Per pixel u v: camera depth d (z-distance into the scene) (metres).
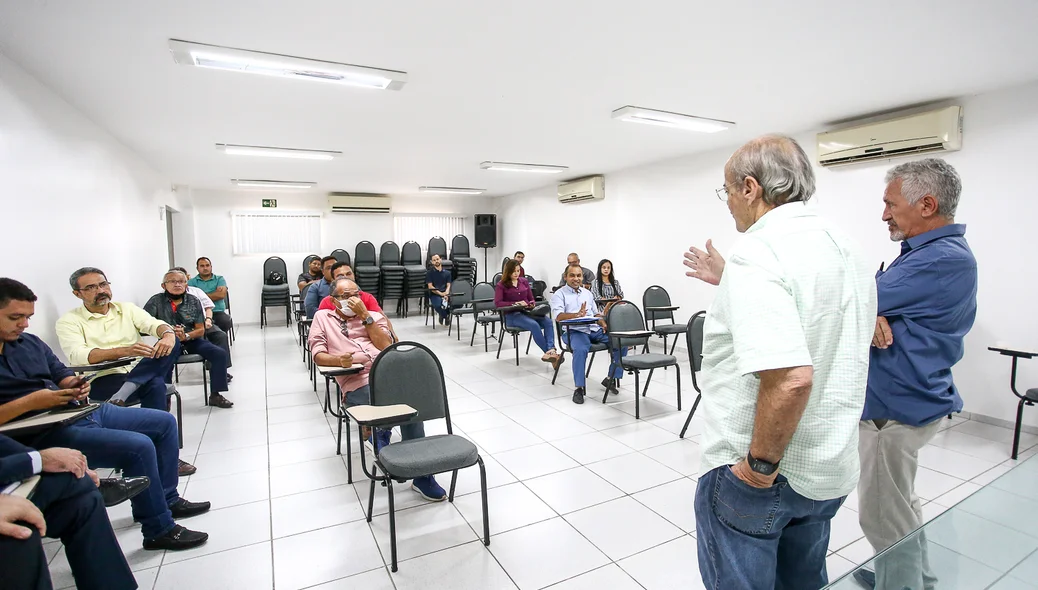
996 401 3.53
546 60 2.85
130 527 2.28
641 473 2.80
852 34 2.52
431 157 5.84
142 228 5.20
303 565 2.00
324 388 4.61
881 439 1.63
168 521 2.13
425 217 10.15
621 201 6.97
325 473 2.84
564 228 8.27
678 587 1.87
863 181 4.18
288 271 9.12
